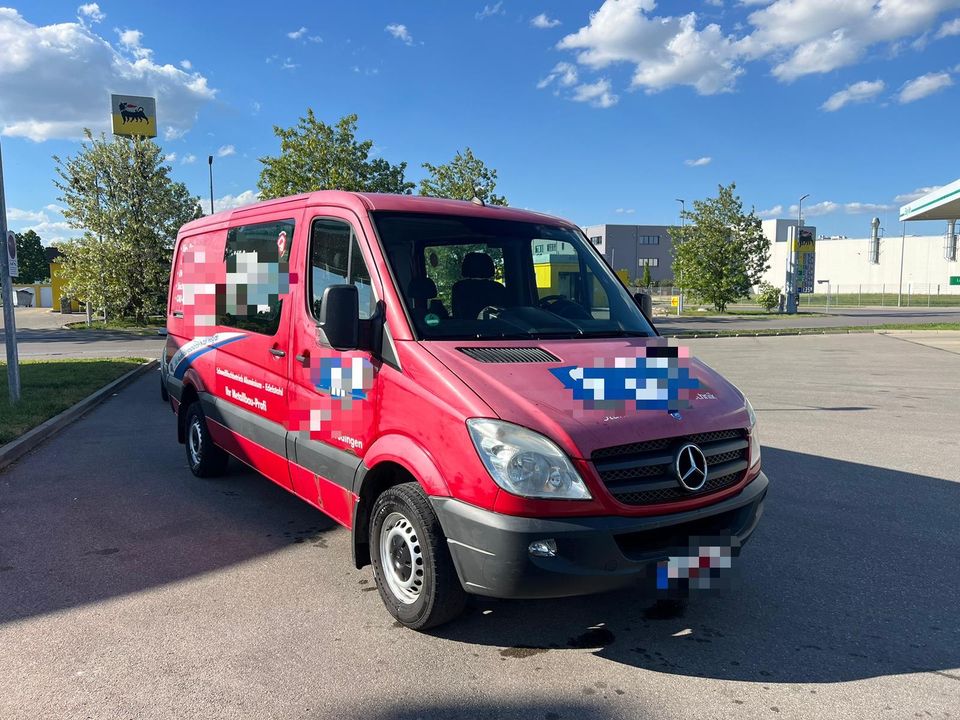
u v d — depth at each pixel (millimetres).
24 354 19578
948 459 7465
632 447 3281
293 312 4723
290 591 4246
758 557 4773
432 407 3434
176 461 7434
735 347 21094
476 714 3008
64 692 3164
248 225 5594
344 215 4383
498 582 3146
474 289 4301
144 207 30281
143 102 29703
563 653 3518
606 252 95250
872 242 84875
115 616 3910
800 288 50500
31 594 4191
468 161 26094
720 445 3588
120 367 15445
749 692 3182
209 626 3795
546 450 3137
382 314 3889
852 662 3445
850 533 5230
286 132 26250
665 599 4117
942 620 3885
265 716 2992
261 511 5770
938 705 3074
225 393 5867
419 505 3484
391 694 3152
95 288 29797
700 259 43781
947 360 17125
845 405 10914
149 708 3043
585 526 3123
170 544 5023
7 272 9852
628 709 3051
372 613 3951
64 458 7547
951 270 83062
